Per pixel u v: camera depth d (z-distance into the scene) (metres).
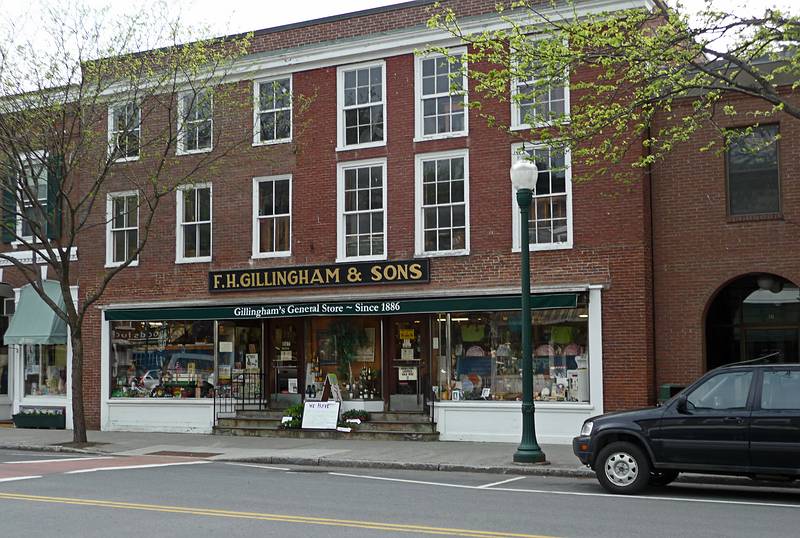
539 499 12.16
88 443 20.91
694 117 15.38
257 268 22.89
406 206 21.53
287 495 12.49
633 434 12.63
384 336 21.88
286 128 23.19
